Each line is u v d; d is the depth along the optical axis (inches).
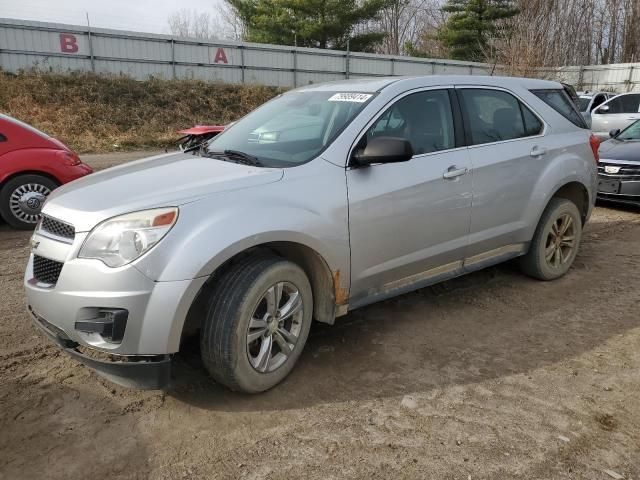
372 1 1298.0
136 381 109.2
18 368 132.5
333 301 132.2
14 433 108.4
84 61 923.4
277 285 120.3
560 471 98.7
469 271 167.3
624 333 154.4
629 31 1662.2
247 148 147.3
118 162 564.4
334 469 98.9
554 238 193.8
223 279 115.2
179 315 105.7
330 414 115.8
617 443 106.6
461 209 156.2
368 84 155.7
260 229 113.7
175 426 111.7
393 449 104.3
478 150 162.2
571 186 197.8
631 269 209.9
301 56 1122.0
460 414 115.7
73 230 111.7
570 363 137.6
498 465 100.0
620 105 588.7
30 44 877.2
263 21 1266.0
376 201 135.1
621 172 302.2
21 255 223.5
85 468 99.3
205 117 888.9
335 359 139.3
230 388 120.0
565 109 197.9
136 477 97.3
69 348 112.6
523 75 949.8
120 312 103.9
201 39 1013.2
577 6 1635.1
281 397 122.1
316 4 1272.1
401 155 127.8
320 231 124.3
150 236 105.3
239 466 100.0
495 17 1405.0
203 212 110.6
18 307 169.3
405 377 130.8
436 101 157.1
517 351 143.9
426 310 170.6
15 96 780.6
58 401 119.4
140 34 959.0
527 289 188.5
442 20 1911.9
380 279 141.7
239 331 113.5
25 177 259.4
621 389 125.6
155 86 908.6
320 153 132.4
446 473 97.8
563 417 114.8
